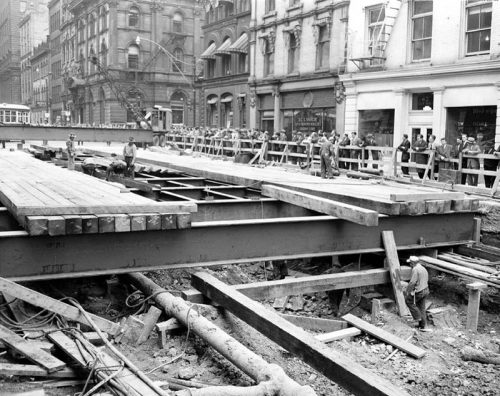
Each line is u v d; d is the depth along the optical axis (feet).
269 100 121.08
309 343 22.82
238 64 137.28
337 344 27.89
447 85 74.33
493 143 70.33
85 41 239.30
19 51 421.18
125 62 210.79
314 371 24.84
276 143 86.38
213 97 150.00
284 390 20.25
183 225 27.94
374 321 32.04
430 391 24.03
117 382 20.02
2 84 463.01
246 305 26.22
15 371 20.36
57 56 292.20
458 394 23.80
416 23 80.43
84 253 27.09
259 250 31.55
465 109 73.87
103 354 22.02
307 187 43.68
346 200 38.52
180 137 122.52
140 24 212.23
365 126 90.38
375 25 85.40
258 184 47.50
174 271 35.14
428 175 61.21
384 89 84.43
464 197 37.63
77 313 25.08
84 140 111.45
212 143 105.19
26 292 24.17
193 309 26.43
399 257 37.63
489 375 25.63
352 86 90.74
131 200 29.66
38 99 344.49
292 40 113.19
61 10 286.05
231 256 30.76
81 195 31.58
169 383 22.24
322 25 102.99
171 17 216.54
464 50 72.90
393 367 25.98
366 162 68.03
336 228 33.83
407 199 35.14
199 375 23.45
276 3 116.16
